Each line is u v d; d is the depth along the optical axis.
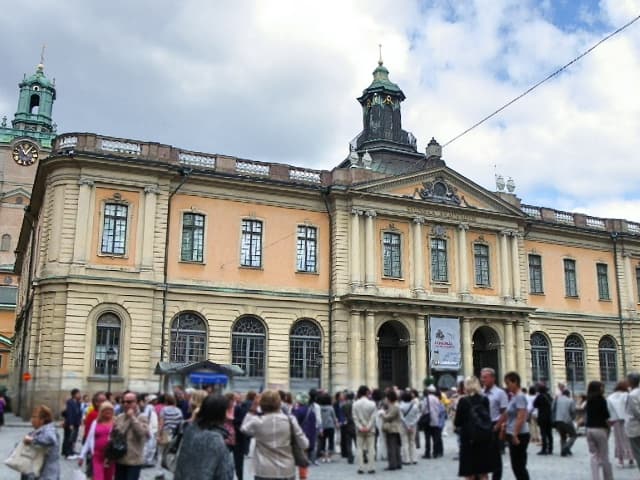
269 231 40.56
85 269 35.09
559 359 48.69
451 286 44.00
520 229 47.75
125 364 34.94
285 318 39.81
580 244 51.94
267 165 41.41
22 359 45.50
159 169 37.34
